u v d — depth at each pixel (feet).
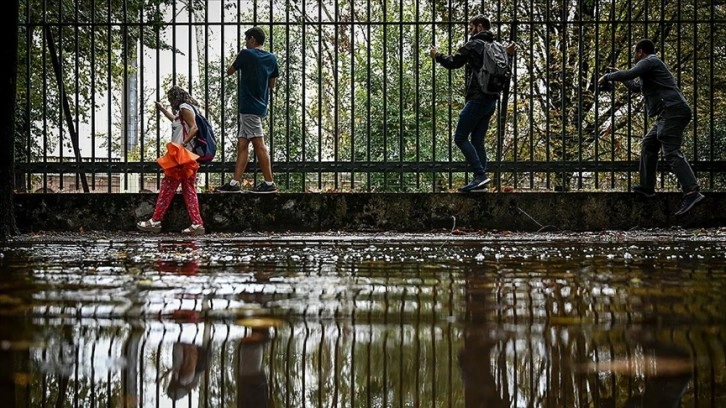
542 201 27.17
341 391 4.00
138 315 6.95
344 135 53.21
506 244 20.53
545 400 3.75
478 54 26.78
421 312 7.16
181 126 26.84
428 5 43.93
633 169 27.61
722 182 34.27
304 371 4.51
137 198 26.81
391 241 21.94
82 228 26.78
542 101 46.16
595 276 11.16
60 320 6.61
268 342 5.51
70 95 40.14
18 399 3.80
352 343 5.43
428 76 44.01
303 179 27.53
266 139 45.83
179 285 9.70
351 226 27.09
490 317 6.86
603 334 5.84
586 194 27.25
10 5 22.90
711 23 27.78
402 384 4.15
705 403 3.67
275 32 50.31
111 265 13.29
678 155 26.68
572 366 4.58
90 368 4.58
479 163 27.22
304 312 7.14
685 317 6.86
